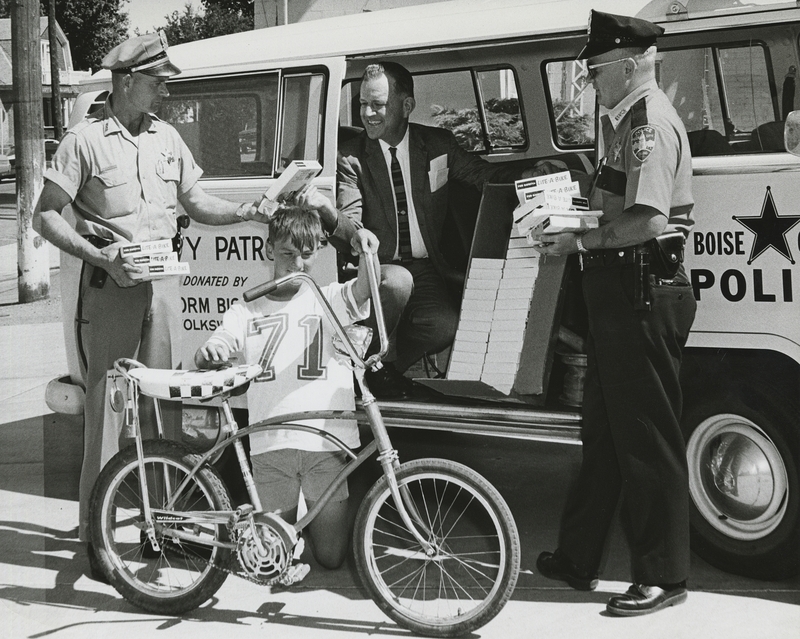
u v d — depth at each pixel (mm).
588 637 3090
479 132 5082
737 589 3438
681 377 3564
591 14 3207
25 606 3434
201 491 3436
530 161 4609
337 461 3451
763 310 3352
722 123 3893
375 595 3170
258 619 3322
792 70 3631
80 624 3287
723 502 3521
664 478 3217
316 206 3699
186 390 3186
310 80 4168
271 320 3414
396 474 3115
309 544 3992
